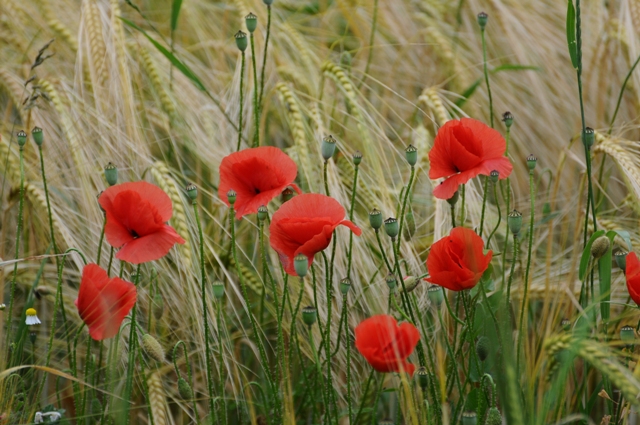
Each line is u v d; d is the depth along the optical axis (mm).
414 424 2176
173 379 2391
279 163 2236
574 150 2619
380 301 2389
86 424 2271
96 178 2465
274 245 2188
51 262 2432
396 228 2225
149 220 2176
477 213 2461
